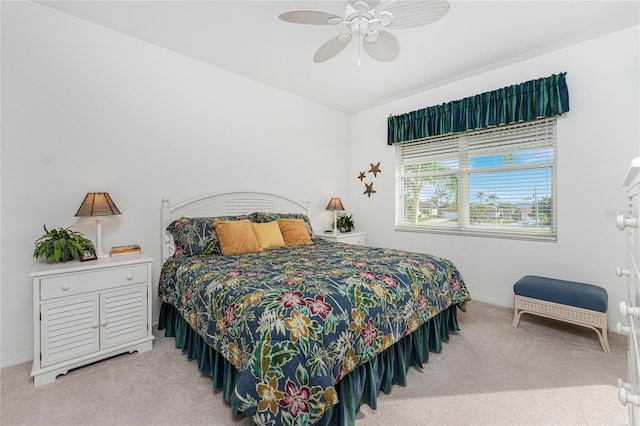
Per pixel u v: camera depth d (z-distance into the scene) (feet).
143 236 8.90
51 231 6.91
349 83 11.82
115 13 7.57
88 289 6.44
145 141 8.92
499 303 10.62
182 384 5.90
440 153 12.41
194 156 9.98
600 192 8.60
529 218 10.14
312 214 13.93
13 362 6.81
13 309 6.86
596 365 6.56
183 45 9.10
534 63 9.69
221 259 7.77
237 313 4.77
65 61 7.55
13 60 6.86
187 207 9.68
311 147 13.79
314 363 4.05
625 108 8.18
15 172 6.89
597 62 8.57
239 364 4.54
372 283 5.68
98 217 7.68
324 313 4.55
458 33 8.30
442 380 6.07
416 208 13.33
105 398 5.47
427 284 6.78
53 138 7.38
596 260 8.67
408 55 9.55
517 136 10.33
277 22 7.91
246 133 11.37
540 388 5.77
